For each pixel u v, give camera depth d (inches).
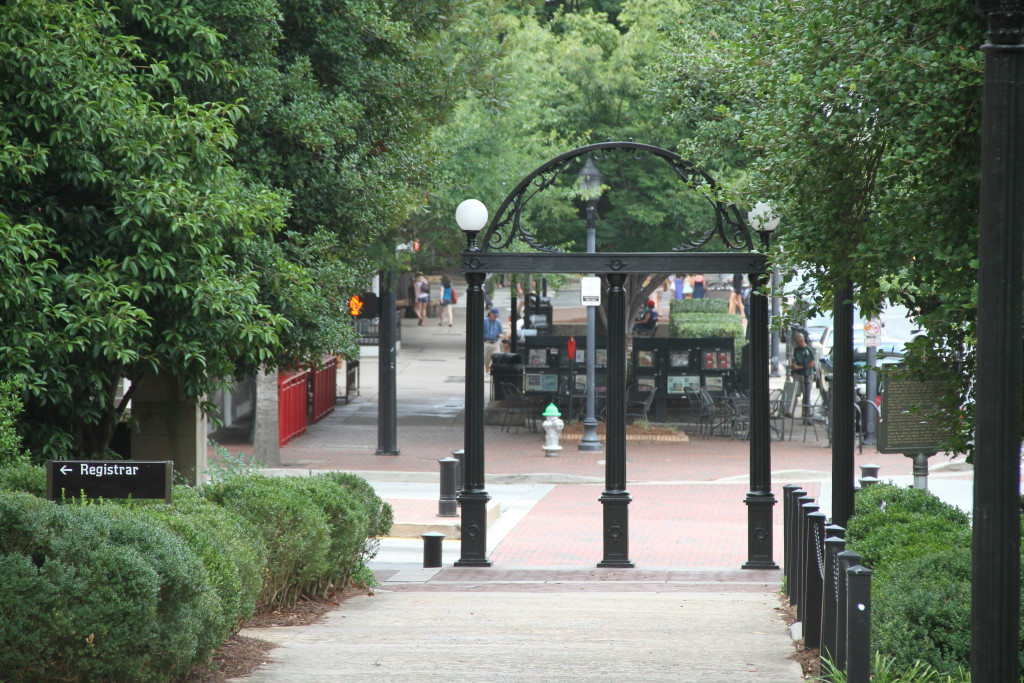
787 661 492.4
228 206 734.5
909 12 449.4
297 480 694.5
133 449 1021.8
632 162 1749.5
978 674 287.0
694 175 878.4
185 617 407.5
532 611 664.4
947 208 449.4
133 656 386.6
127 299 740.7
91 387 767.1
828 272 530.9
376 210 1063.6
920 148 446.0
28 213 729.6
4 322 684.1
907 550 479.8
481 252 893.2
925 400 594.6
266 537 603.8
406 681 441.7
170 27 823.1
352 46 1037.2
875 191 494.9
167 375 980.6
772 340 2415.1
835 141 463.2
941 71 431.2
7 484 558.9
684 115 1258.0
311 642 541.0
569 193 1603.1
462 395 2185.0
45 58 680.4
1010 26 285.4
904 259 465.1
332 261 1019.9
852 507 666.8
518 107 1600.6
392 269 1492.4
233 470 917.2
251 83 912.9
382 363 1565.0
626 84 1723.7
